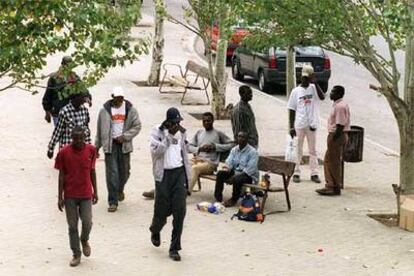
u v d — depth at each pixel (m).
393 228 14.77
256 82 33.78
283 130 23.88
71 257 12.70
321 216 15.37
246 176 15.42
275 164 15.80
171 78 29.36
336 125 16.56
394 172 19.44
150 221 14.65
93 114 24.56
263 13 14.75
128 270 12.19
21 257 12.64
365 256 13.16
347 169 19.64
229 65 37.69
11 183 16.95
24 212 14.98
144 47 12.24
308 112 17.69
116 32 11.56
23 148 20.08
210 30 24.20
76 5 11.13
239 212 14.97
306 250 13.38
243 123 16.33
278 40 15.35
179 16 51.59
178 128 12.63
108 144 15.07
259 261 12.77
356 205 16.23
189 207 15.59
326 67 30.50
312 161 17.95
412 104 15.32
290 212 15.55
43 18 10.64
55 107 17.66
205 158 16.53
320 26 14.83
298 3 14.36
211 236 13.95
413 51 15.25
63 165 12.18
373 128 25.50
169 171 12.59
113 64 11.51
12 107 25.28
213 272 12.20
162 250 13.16
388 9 14.33
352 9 14.70
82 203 12.30
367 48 15.05
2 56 10.34
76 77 13.14
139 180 17.53
